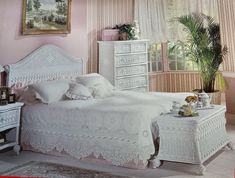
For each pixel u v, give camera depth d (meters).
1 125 4.25
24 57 5.04
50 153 4.55
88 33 6.41
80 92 4.98
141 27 7.48
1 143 4.42
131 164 3.96
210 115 4.14
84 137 4.25
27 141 4.70
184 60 8.00
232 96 6.52
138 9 7.46
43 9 5.32
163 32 7.82
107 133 4.09
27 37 5.10
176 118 3.93
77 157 4.32
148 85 7.12
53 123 4.48
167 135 3.94
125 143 3.96
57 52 5.57
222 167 3.96
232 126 6.06
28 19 5.07
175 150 3.90
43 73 5.30
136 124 3.90
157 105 4.38
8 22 4.80
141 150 3.86
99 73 6.54
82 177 3.67
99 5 6.64
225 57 6.83
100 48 6.49
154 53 7.96
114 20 7.01
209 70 6.68
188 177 3.65
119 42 6.31
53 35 5.59
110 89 5.70
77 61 6.04
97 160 4.21
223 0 6.64
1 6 4.69
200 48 6.75
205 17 7.14
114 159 4.04
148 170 3.88
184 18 6.95
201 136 3.91
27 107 4.70
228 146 4.72
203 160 3.86
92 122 4.19
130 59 6.62
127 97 5.06
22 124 4.73
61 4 5.65
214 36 6.81
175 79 8.09
